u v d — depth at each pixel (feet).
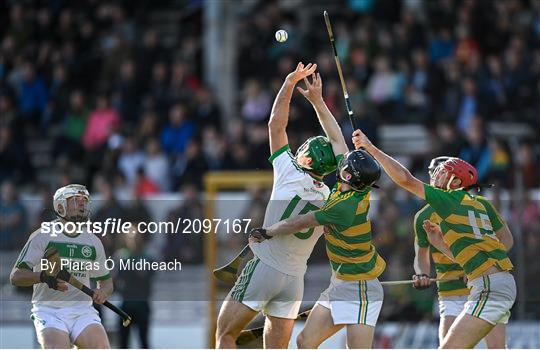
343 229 89.56
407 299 122.42
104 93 181.78
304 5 202.28
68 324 94.68
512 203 126.31
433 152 154.92
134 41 191.31
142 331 120.26
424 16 187.62
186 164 158.71
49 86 187.52
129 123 178.40
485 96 168.35
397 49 176.76
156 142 164.14
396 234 121.29
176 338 120.98
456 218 90.48
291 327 93.50
